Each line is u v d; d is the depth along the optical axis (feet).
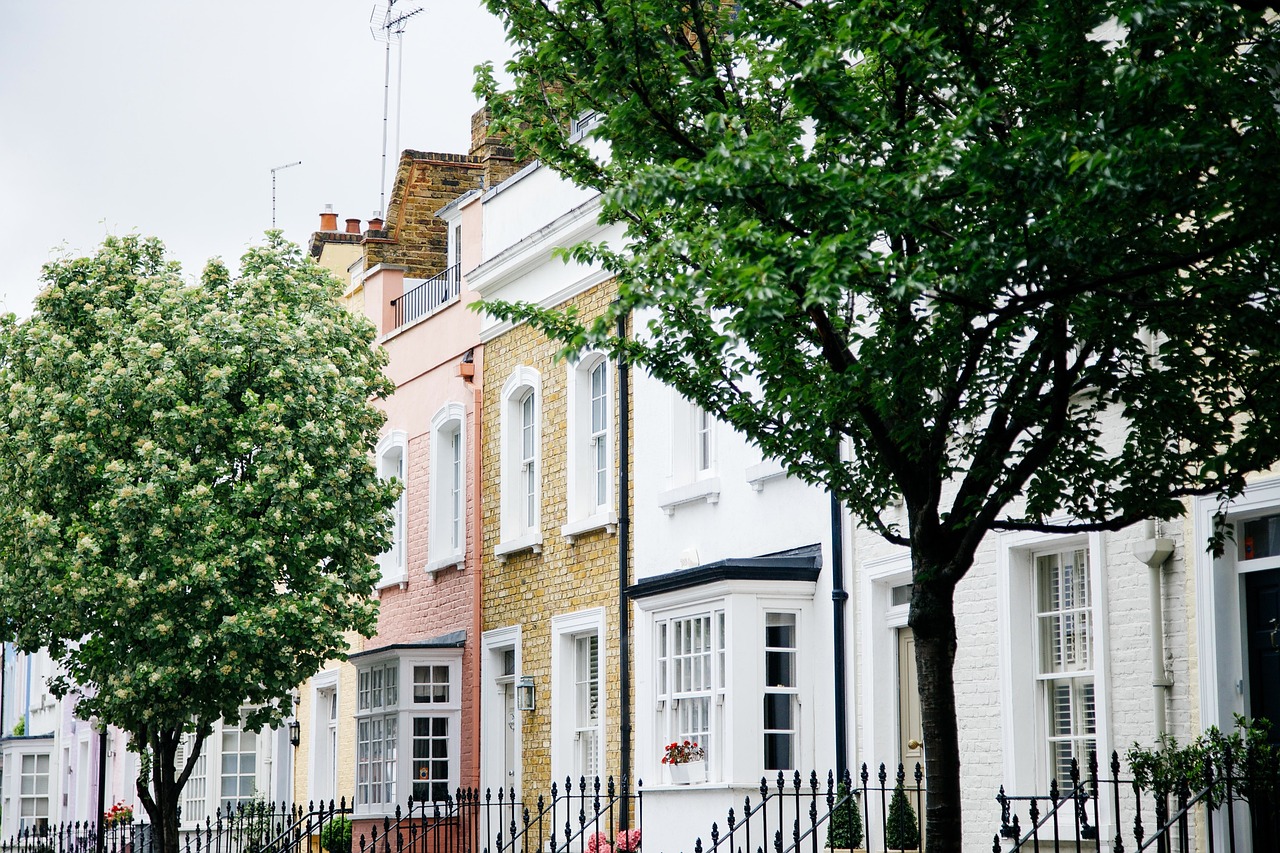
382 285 88.89
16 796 142.20
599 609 65.26
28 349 70.28
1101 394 29.12
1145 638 39.01
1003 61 27.22
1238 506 36.52
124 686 66.64
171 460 67.62
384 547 73.46
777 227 26.27
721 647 53.31
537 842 68.23
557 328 32.73
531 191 72.69
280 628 68.18
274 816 83.71
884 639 49.67
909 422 28.40
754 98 34.40
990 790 43.65
